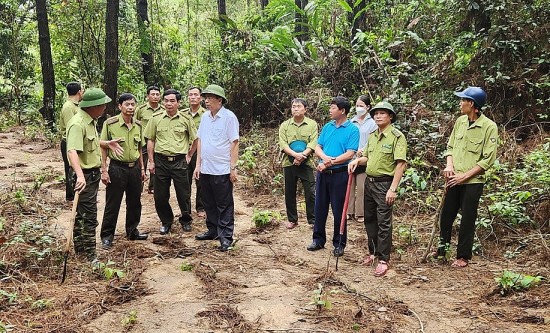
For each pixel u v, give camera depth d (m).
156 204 6.14
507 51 8.50
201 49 16.39
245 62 12.20
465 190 4.90
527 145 7.77
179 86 15.08
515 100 8.42
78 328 3.59
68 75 15.62
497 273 4.80
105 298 4.09
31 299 3.96
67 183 7.27
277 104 12.16
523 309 4.00
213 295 4.25
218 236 5.66
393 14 11.94
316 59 11.70
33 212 6.67
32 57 18.69
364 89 10.16
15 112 16.75
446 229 5.19
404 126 8.11
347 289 4.41
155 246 5.65
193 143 6.32
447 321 3.81
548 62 8.26
